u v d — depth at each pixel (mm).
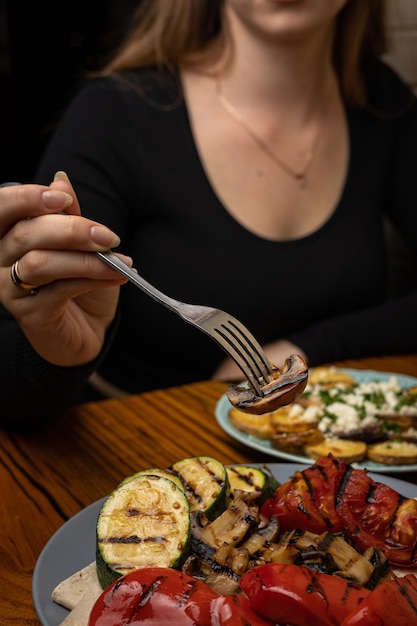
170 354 1089
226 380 885
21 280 625
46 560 518
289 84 1108
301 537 509
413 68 1457
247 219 1091
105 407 803
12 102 2170
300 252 1095
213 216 1077
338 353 1043
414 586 432
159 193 1077
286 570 445
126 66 1170
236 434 716
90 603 475
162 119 1099
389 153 1241
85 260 588
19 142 2219
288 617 433
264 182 1105
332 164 1162
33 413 735
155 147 1084
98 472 675
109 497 521
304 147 1137
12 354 735
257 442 711
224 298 1067
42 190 587
